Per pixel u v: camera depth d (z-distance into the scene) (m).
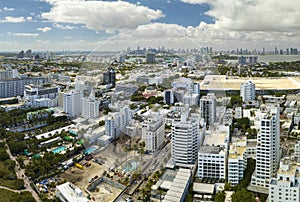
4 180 197.12
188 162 194.88
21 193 177.50
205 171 186.88
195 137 198.62
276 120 175.38
